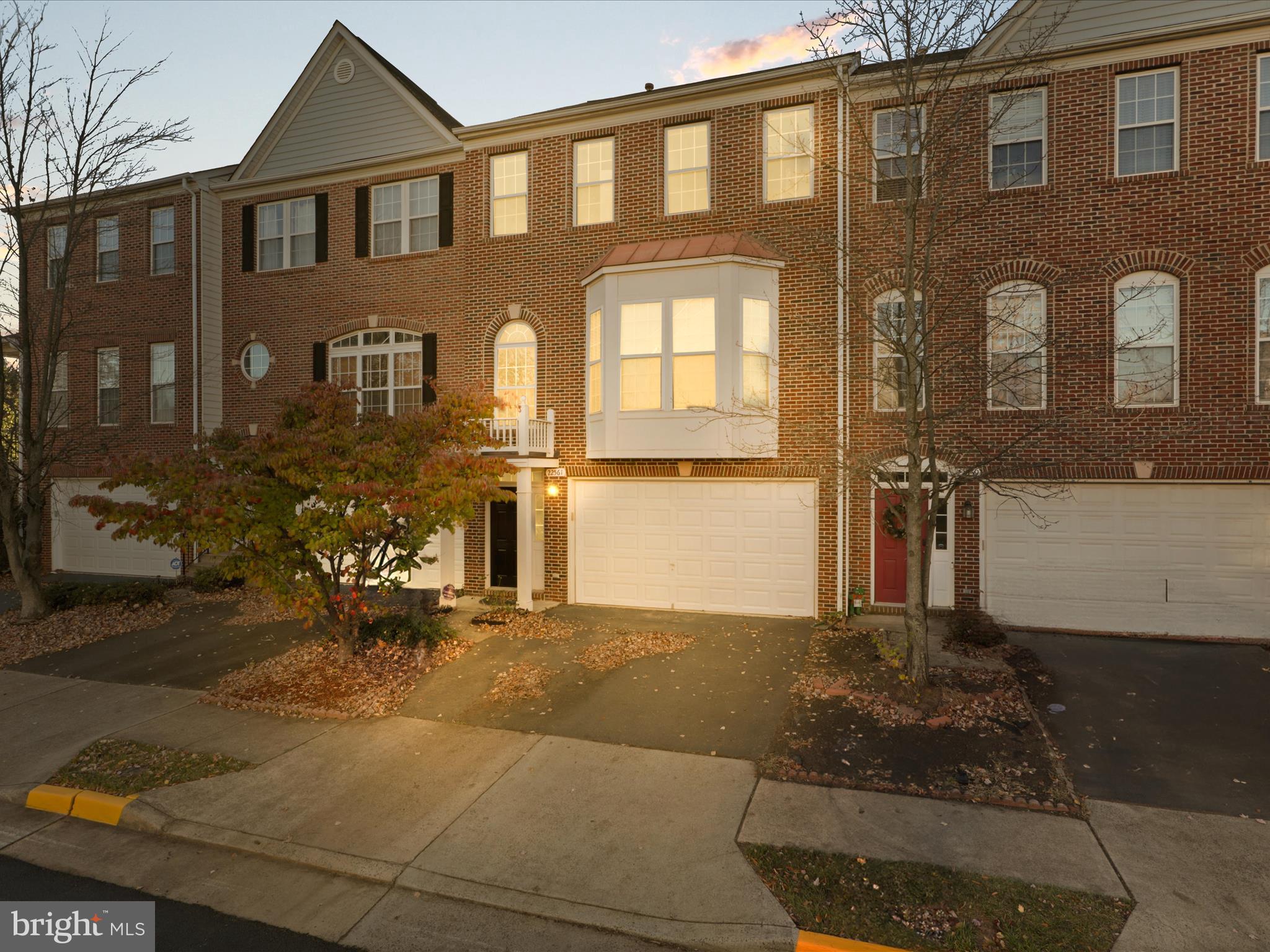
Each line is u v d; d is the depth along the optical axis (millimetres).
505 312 14398
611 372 12625
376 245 15812
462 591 14719
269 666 10031
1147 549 11141
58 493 18297
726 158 13008
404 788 6543
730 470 12695
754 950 4457
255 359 16922
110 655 10922
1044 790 6254
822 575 12305
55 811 6461
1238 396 10594
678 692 8875
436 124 14969
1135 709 8125
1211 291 10695
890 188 11398
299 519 8883
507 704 8539
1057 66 11352
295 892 5191
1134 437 11000
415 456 9492
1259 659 9789
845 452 9969
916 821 5805
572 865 5312
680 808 6090
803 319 12445
